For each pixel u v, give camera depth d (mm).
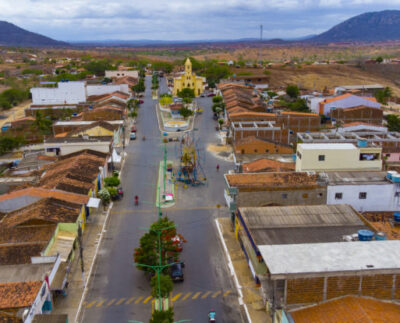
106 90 173625
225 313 45188
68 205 61719
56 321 37594
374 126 110750
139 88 194500
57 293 48000
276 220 53094
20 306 37344
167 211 72312
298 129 117000
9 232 55000
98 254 57969
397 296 37562
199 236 63188
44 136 112750
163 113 154750
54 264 46875
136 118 147750
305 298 37250
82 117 130125
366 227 51188
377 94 187750
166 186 83688
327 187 59719
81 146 90938
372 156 68938
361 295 37469
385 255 39375
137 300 47781
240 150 95750
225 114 139125
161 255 51188
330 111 133250
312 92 191125
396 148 86375
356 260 38406
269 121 115562
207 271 53656
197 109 161625
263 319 44062
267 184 60812
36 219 56188
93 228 65562
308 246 41562
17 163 96188
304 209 55781
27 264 46812
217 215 70625
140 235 63594
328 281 36906
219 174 90938
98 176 77062
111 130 107812
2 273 44969
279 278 36219
